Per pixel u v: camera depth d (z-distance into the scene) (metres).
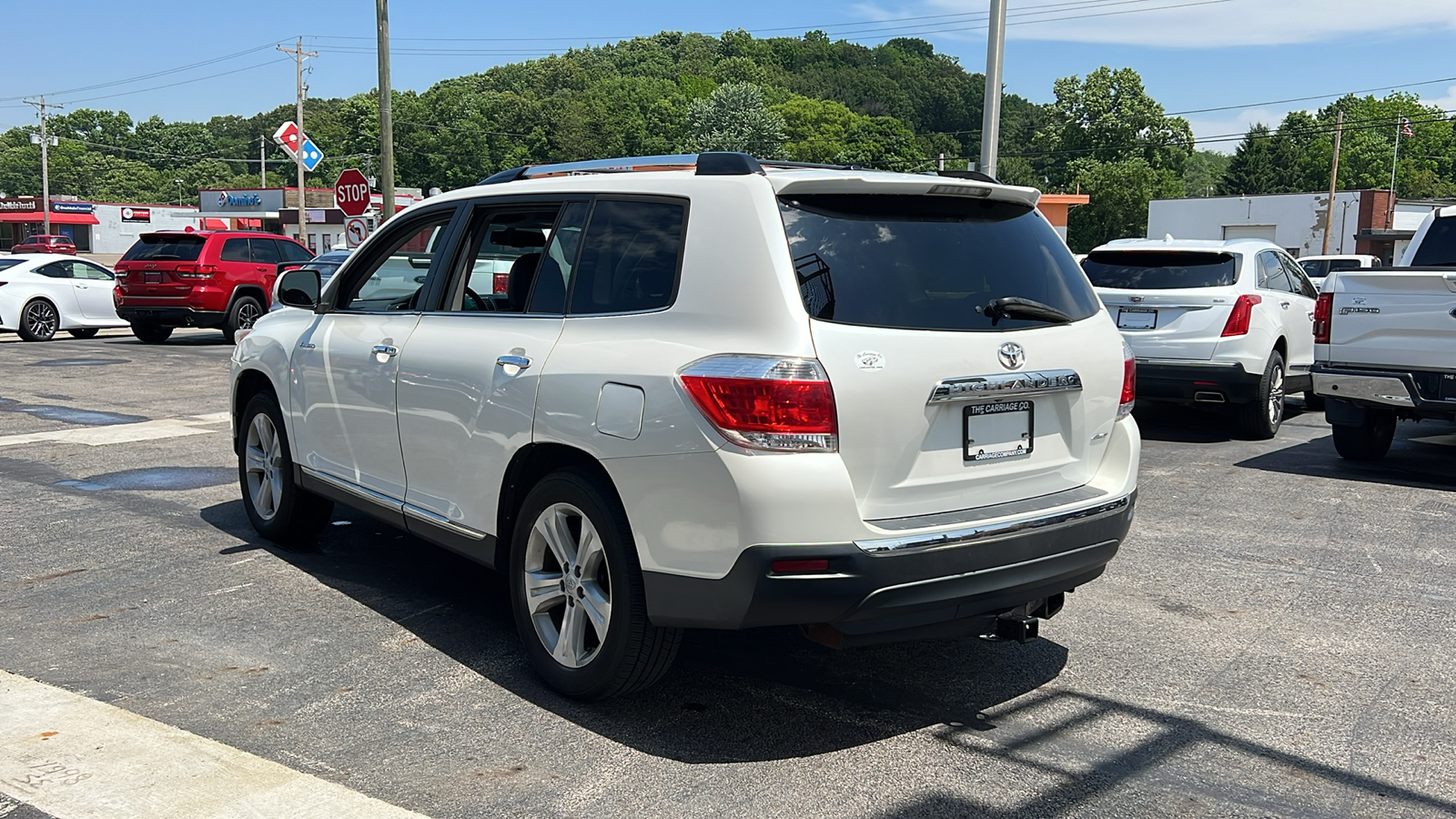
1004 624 3.63
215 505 6.59
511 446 3.82
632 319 3.52
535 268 4.02
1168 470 8.03
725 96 127.50
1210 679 4.05
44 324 18.97
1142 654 4.30
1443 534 6.16
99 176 148.25
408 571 5.32
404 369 4.40
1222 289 9.09
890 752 3.41
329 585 5.05
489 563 4.05
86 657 4.11
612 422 3.42
